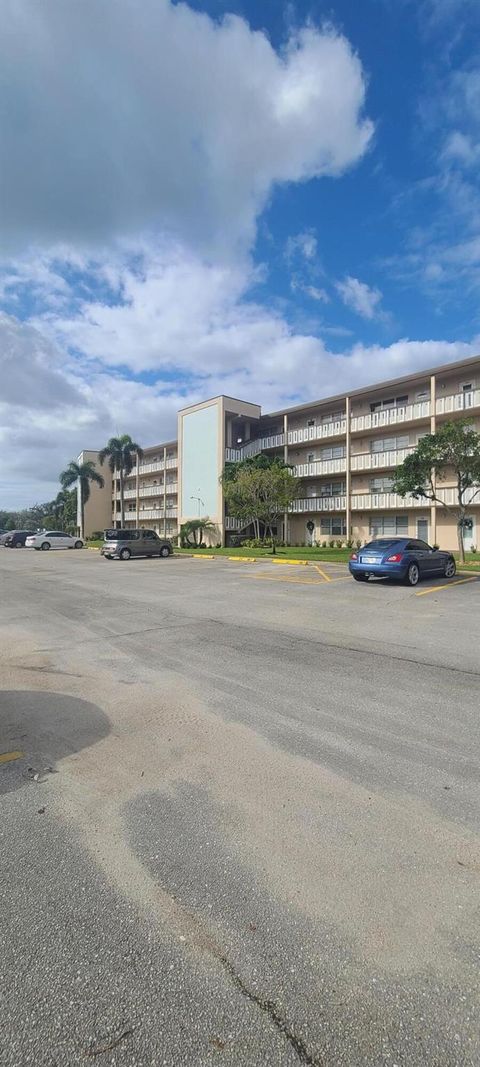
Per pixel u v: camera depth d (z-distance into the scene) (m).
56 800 3.18
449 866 2.54
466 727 4.26
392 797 3.18
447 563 16.06
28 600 11.73
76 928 2.18
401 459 29.47
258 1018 1.78
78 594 12.80
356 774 3.47
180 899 2.34
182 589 13.73
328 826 2.88
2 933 2.16
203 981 1.92
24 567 21.92
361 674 5.75
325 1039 1.71
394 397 30.80
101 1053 1.68
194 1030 1.75
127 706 4.78
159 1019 1.79
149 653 6.73
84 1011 1.82
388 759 3.69
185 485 40.81
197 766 3.60
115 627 8.50
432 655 6.57
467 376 27.23
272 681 5.50
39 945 2.10
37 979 1.95
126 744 3.97
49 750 3.88
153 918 2.23
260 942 2.10
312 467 34.19
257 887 2.41
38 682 5.51
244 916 2.24
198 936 2.13
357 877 2.46
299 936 2.12
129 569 20.59
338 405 33.84
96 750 3.87
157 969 1.98
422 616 9.42
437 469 20.22
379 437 31.69
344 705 4.77
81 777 3.47
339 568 19.88
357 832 2.82
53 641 7.48
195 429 39.84
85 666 6.12
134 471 53.84
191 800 3.16
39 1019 1.80
